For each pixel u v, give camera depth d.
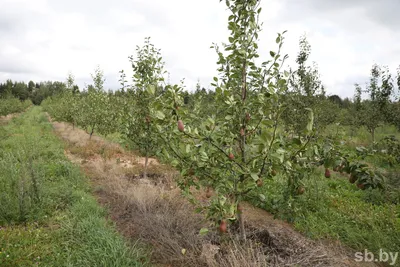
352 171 2.81
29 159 5.88
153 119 3.42
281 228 4.75
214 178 3.37
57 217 4.80
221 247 3.79
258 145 2.81
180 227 4.36
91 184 7.15
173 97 3.07
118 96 12.98
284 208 3.64
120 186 6.16
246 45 3.42
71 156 10.34
